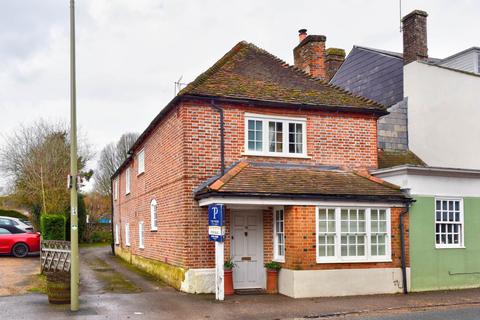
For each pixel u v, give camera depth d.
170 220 15.89
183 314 11.16
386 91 22.73
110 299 12.95
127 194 25.19
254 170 14.56
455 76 18.73
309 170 15.54
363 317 11.09
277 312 11.46
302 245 13.62
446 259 15.41
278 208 14.62
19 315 10.81
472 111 17.98
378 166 18.56
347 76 25.92
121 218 27.25
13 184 37.53
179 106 14.91
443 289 15.23
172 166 15.70
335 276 13.85
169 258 15.97
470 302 12.97
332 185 14.65
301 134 16.08
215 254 13.58
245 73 16.50
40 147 36.31
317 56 20.58
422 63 20.31
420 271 14.97
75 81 11.67
